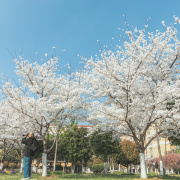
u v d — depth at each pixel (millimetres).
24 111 9633
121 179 9062
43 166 10375
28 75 11516
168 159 22859
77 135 22594
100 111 9391
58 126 11656
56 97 10758
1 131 13156
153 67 10672
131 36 9969
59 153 24594
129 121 10586
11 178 8273
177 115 8477
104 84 10977
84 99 12047
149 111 9188
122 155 21344
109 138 17406
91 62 10281
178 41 10242
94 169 27125
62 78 12305
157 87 9211
